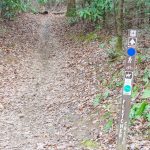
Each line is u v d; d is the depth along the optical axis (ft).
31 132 31.60
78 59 56.65
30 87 46.11
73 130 31.53
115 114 32.07
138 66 41.06
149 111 28.81
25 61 58.08
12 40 69.15
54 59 59.93
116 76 41.91
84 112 35.47
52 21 98.37
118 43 50.80
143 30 56.34
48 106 38.78
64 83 46.78
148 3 55.47
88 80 45.50
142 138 25.90
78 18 81.15
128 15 61.16
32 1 127.85
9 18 83.92
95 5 64.08
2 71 51.39
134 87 34.19
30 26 87.86
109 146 26.21
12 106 39.06
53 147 27.35
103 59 51.62
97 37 64.08
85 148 26.61
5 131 31.89
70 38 72.13
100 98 37.22
